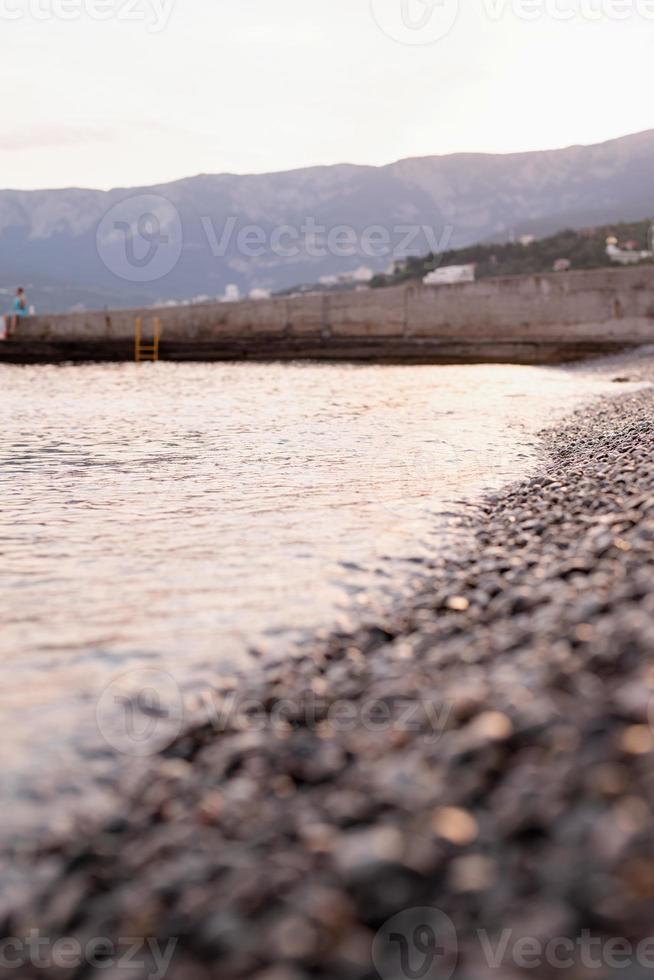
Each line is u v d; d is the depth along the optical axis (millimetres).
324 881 1542
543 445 8461
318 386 17547
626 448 6832
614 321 24422
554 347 25234
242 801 1957
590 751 1739
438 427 10133
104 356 32156
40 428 10273
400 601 3580
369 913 1440
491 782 1755
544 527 4465
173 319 30859
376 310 27516
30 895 1745
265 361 29531
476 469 7043
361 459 7645
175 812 1988
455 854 1532
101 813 2033
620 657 2223
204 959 1460
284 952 1399
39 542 4730
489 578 3635
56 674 2914
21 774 2230
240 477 6742
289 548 4535
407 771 1879
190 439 9148
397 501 5738
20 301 33781
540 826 1540
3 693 2756
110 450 8305
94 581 3994
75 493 6121
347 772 2012
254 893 1567
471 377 19766
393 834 1624
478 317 26094
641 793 1556
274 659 3008
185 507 5617
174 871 1716
